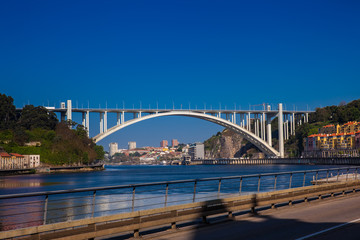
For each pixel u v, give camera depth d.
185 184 83.06
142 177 137.38
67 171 177.75
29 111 194.38
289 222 17.42
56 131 190.88
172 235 14.87
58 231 11.84
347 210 21.17
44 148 177.38
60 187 86.62
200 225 16.53
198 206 16.55
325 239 13.57
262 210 20.89
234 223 17.48
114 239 14.41
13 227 27.62
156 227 16.62
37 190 78.56
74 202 46.34
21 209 39.31
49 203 45.88
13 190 78.69
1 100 186.50
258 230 15.58
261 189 58.47
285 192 22.42
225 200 18.05
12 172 146.25
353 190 30.89
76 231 12.23
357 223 16.77
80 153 189.88
